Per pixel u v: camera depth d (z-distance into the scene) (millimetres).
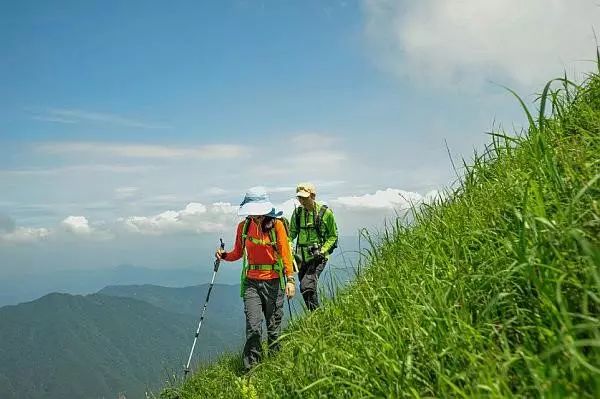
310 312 5070
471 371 2443
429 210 5414
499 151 4766
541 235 2656
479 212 3973
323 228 10398
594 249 2131
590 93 4309
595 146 3305
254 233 9062
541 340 2354
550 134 3938
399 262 4664
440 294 3188
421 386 2734
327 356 3742
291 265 8938
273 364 5027
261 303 8922
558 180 2967
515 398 2129
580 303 2334
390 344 3111
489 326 2740
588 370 1939
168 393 9586
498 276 2947
